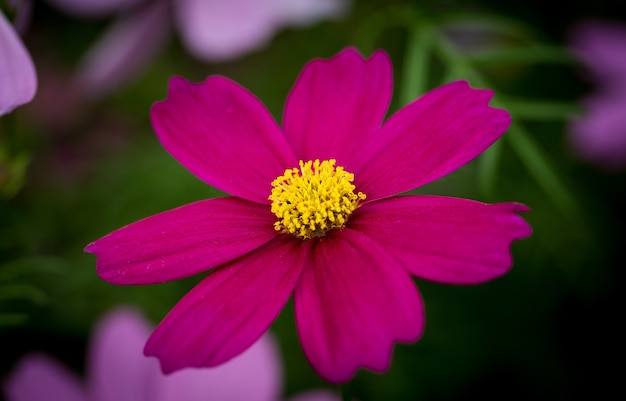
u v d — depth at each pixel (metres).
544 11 0.36
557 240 0.33
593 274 0.33
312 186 0.22
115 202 0.33
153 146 0.34
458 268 0.19
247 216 0.22
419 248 0.20
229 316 0.20
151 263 0.21
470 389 0.32
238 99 0.23
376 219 0.21
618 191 0.34
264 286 0.21
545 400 0.32
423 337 0.32
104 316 0.30
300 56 0.37
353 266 0.20
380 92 0.23
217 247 0.21
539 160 0.27
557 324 0.32
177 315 0.20
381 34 0.36
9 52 0.23
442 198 0.21
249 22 0.31
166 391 0.27
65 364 0.31
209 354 0.20
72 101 0.36
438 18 0.30
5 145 0.27
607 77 0.34
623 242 0.33
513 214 0.20
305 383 0.31
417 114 0.22
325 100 0.23
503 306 0.32
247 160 0.23
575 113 0.27
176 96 0.23
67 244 0.32
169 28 0.34
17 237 0.29
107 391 0.27
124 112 0.37
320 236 0.22
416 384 0.31
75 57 0.39
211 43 0.31
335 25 0.37
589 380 0.32
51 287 0.31
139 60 0.34
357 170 0.22
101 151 0.35
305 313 0.20
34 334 0.31
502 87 0.36
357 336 0.19
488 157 0.26
